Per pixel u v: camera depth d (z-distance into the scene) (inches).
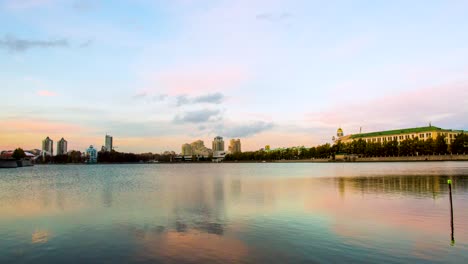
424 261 666.8
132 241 836.0
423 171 3575.3
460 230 898.1
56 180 3398.1
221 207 1320.1
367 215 1111.0
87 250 769.6
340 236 850.8
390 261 667.4
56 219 1130.0
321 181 2586.1
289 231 909.2
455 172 3294.8
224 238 848.3
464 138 7258.9
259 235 871.1
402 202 1375.5
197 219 1085.8
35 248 792.3
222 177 3503.9
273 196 1649.9
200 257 706.2
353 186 2085.4
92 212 1254.9
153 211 1251.8
